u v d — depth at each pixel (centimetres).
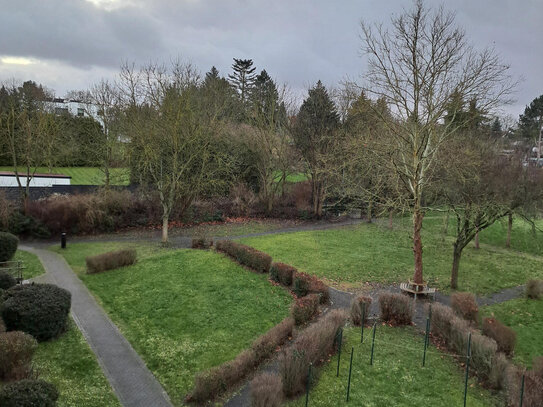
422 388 1184
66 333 1477
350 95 2169
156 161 2998
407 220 4084
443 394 1158
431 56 1817
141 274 2184
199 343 1439
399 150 2080
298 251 2830
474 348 1266
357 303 1614
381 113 2103
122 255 2309
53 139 3900
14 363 1081
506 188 2086
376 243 3144
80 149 4684
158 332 1520
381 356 1362
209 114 3484
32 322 1348
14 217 2980
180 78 3041
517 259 2822
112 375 1229
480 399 1139
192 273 2202
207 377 1104
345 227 3812
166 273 2198
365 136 2655
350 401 1112
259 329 1562
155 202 3641
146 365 1298
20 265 2241
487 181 2062
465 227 2078
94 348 1389
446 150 2106
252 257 2281
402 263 2602
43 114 3509
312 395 1134
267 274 2203
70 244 2917
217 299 1839
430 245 3117
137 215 3525
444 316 1466
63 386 1139
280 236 3322
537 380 1091
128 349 1399
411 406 1098
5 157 4938
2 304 1385
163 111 2958
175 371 1262
